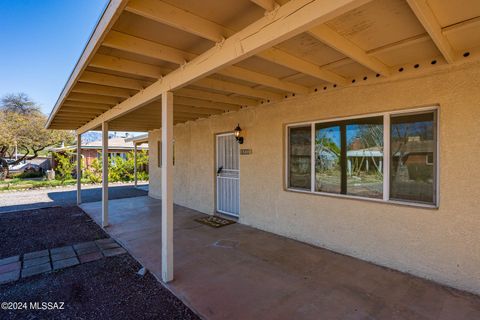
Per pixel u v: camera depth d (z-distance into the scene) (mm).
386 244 3238
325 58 2748
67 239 4582
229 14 1941
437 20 1960
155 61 2842
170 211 3010
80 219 6125
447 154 2734
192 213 6426
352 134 3646
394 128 3230
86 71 3104
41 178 17328
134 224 5523
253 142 5000
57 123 7113
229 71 2965
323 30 2074
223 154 6066
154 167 9250
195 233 4738
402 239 3102
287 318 2283
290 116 4301
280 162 4516
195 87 3830
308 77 3424
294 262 3441
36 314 2404
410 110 3043
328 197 3838
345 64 2932
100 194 10336
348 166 3707
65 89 3729
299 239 4266
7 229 5281
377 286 2797
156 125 8156
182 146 7398
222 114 5789
